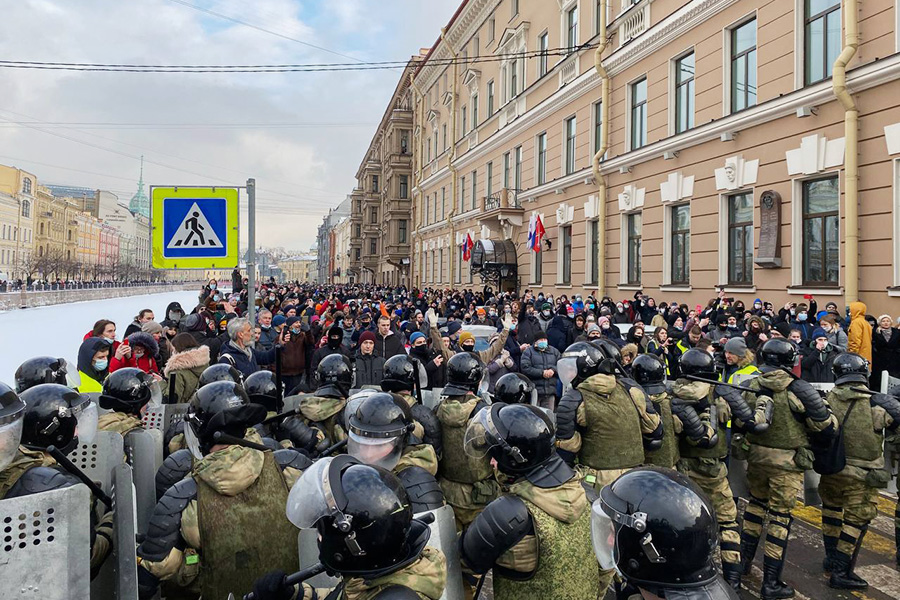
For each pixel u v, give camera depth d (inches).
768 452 156.6
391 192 1704.0
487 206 989.8
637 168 597.6
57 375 129.4
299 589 66.8
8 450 72.2
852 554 155.0
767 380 156.9
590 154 683.4
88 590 67.9
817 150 396.2
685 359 162.1
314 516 61.8
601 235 650.8
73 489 68.1
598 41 660.7
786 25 419.8
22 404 75.3
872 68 352.5
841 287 376.8
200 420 86.4
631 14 595.2
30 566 65.7
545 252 798.5
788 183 420.5
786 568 167.3
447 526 83.0
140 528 110.3
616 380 146.5
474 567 78.7
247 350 240.2
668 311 475.8
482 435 86.7
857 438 155.9
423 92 1476.4
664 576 54.4
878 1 355.6
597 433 137.3
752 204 459.2
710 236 497.0
